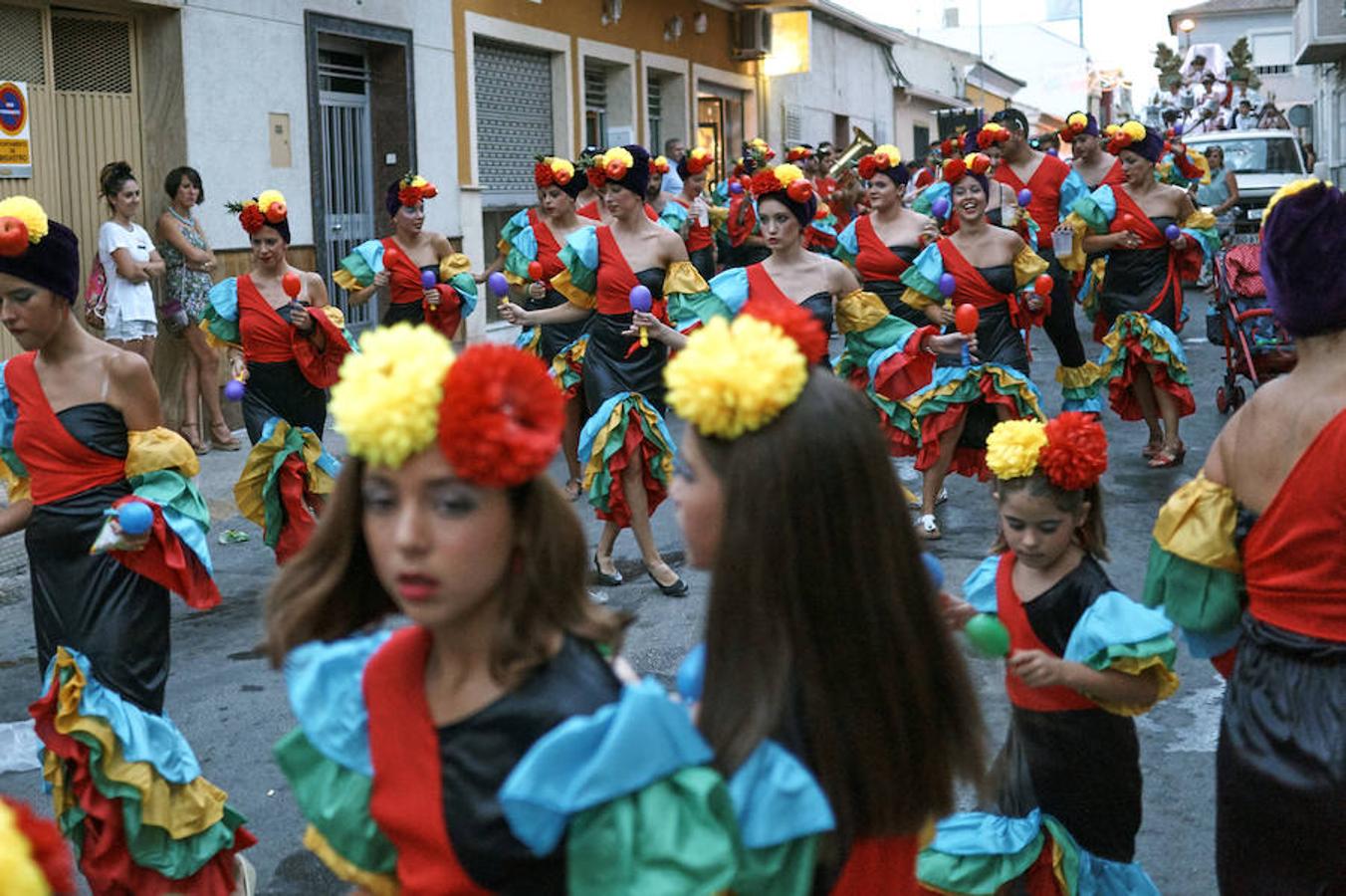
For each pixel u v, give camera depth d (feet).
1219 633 11.35
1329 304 10.13
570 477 33.53
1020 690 12.17
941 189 42.50
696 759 6.49
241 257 41.29
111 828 13.33
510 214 59.93
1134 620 11.36
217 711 20.40
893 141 121.80
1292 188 10.46
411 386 6.39
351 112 48.67
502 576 6.77
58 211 36.22
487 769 6.70
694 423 7.14
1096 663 11.44
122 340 35.53
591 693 6.78
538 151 62.08
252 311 25.85
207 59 39.78
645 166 25.99
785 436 6.93
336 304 47.98
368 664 7.12
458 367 6.43
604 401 25.29
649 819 6.30
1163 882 14.82
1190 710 19.53
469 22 54.39
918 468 28.50
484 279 36.37
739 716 6.86
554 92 62.85
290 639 7.43
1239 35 207.51
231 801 17.31
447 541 6.55
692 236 51.06
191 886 13.66
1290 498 10.28
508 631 6.75
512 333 57.47
